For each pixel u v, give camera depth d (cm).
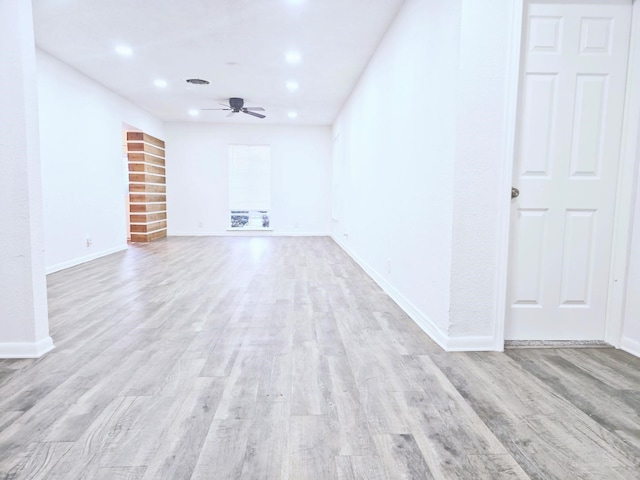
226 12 327
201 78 514
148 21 348
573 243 222
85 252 518
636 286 212
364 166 465
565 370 192
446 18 218
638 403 161
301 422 146
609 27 210
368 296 338
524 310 226
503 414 152
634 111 210
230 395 166
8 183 199
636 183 211
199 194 844
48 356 206
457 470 120
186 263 502
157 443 133
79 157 500
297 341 229
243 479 116
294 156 852
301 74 491
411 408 156
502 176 209
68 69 472
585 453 129
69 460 124
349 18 334
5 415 150
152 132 751
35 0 310
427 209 249
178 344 224
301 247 670
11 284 202
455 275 212
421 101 261
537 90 212
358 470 120
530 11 208
